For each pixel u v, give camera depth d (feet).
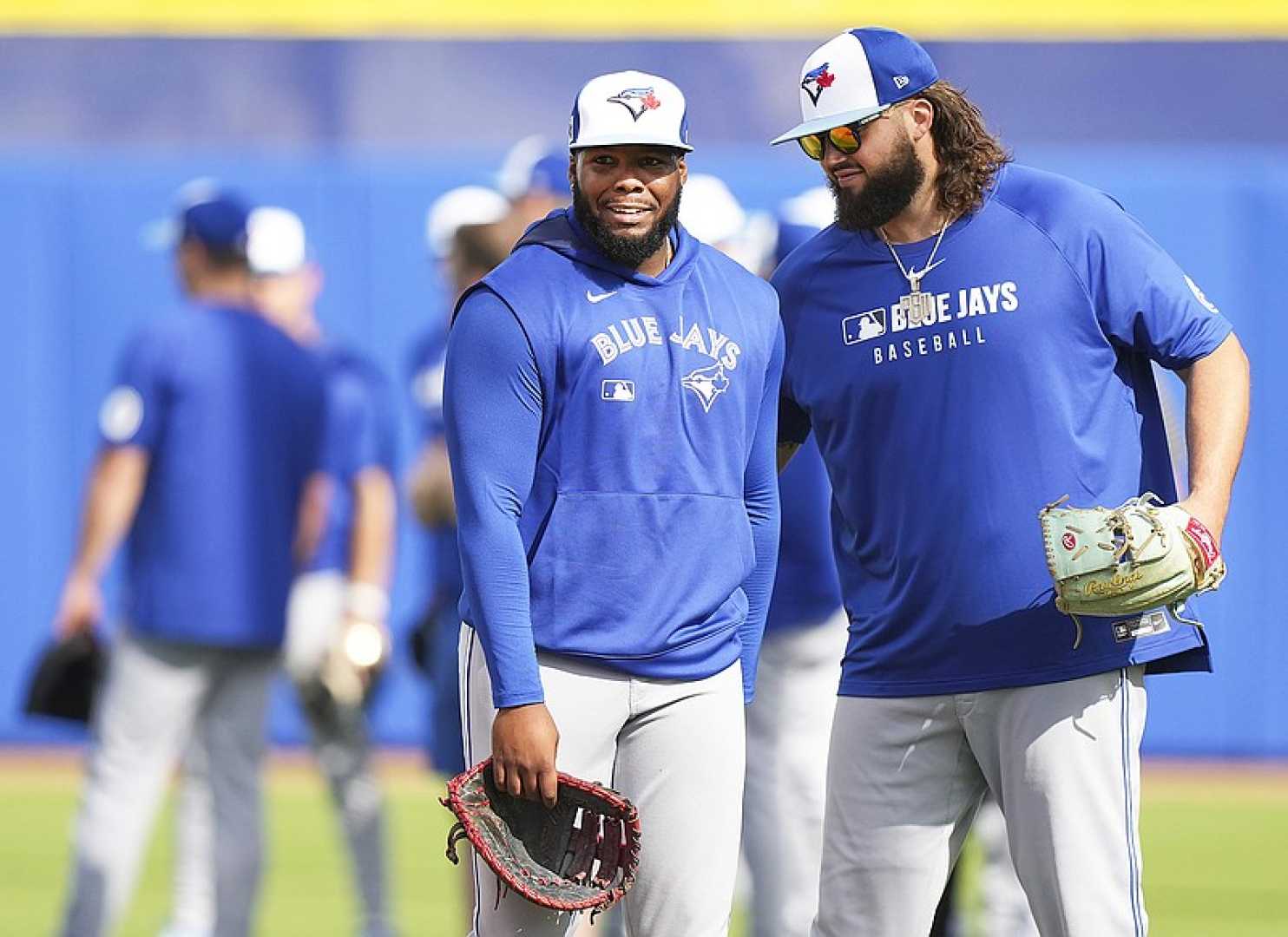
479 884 46.52
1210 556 46.85
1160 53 145.07
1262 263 127.03
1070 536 46.14
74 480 130.00
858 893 51.57
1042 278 48.65
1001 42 146.10
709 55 145.79
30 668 130.21
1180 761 127.03
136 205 130.52
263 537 72.59
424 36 146.41
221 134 145.28
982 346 48.65
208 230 75.56
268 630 72.43
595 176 45.03
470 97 146.00
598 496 45.60
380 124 145.59
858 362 50.14
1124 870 48.42
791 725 66.54
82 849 70.38
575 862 45.37
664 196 45.34
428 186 130.93
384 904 77.00
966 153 49.14
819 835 66.59
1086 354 48.78
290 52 145.89
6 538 129.80
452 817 105.91
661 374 45.73
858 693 51.67
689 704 46.57
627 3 146.41
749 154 144.77
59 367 130.11
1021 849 49.32
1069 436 48.47
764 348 47.70
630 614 45.73
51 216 130.21
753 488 48.98
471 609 45.19
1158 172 128.16
